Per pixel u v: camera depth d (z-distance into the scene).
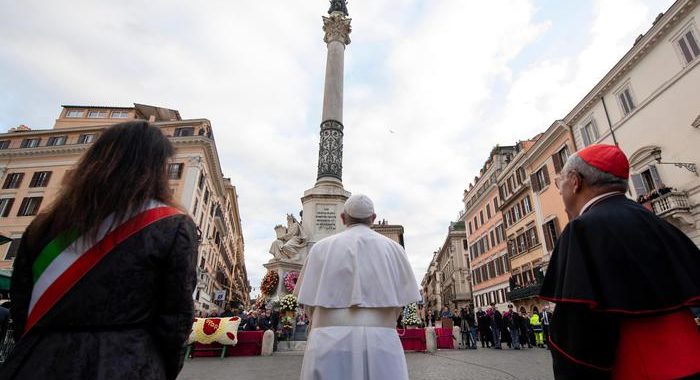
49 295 1.27
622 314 1.33
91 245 1.33
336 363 2.17
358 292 2.30
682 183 18.03
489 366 8.23
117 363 1.20
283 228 14.96
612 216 1.54
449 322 17.62
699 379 1.25
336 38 19.09
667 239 1.49
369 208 2.79
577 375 1.34
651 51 20.14
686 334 1.34
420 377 6.51
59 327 1.25
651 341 1.34
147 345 1.32
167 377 1.43
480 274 44.50
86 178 1.43
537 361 9.43
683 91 18.31
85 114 42.59
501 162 40.44
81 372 1.16
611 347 1.34
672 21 18.77
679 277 1.38
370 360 2.18
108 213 1.37
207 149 35.66
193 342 11.61
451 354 11.97
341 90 17.92
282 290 13.23
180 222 1.52
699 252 1.52
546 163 29.45
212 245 40.88
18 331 1.38
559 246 1.63
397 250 2.66
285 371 7.55
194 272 1.50
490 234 41.56
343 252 2.48
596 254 1.44
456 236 57.81
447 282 65.31
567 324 1.42
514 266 34.69
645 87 20.45
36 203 35.22
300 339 12.80
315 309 2.48
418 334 13.47
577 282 1.39
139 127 1.68
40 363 1.17
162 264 1.43
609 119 22.92
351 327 2.27
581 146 25.41
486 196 42.81
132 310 1.31
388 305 2.33
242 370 7.75
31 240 1.41
